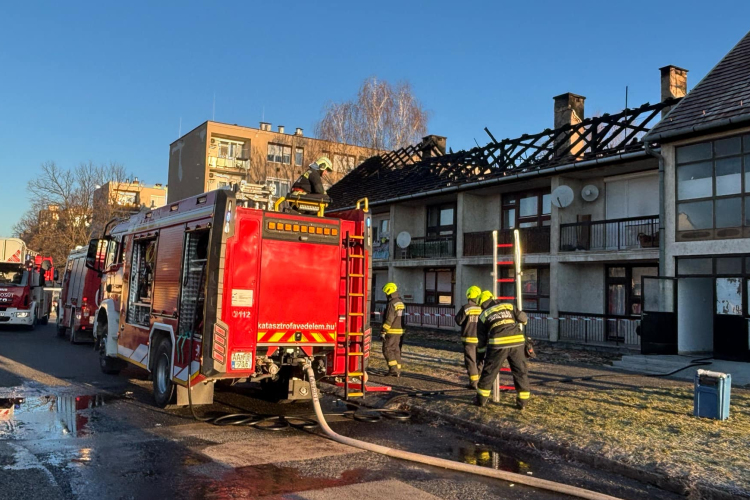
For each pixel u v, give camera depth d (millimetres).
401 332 11195
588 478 5645
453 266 23516
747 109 12953
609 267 18594
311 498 4762
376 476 5422
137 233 9914
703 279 14992
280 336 7570
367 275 8375
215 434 6840
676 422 7230
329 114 36375
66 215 46344
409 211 26188
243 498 4711
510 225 21938
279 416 8023
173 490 4859
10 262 21828
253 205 8062
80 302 16422
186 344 7562
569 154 19141
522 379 8047
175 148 51031
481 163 22172
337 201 29406
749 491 4863
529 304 21078
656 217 15961
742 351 13039
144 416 7703
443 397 8969
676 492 5246
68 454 5812
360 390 8203
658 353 14055
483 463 6043
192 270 7719
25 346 15953
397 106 35812
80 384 10039
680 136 14258
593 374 11867
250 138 47312
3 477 5059
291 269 7727
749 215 13062
